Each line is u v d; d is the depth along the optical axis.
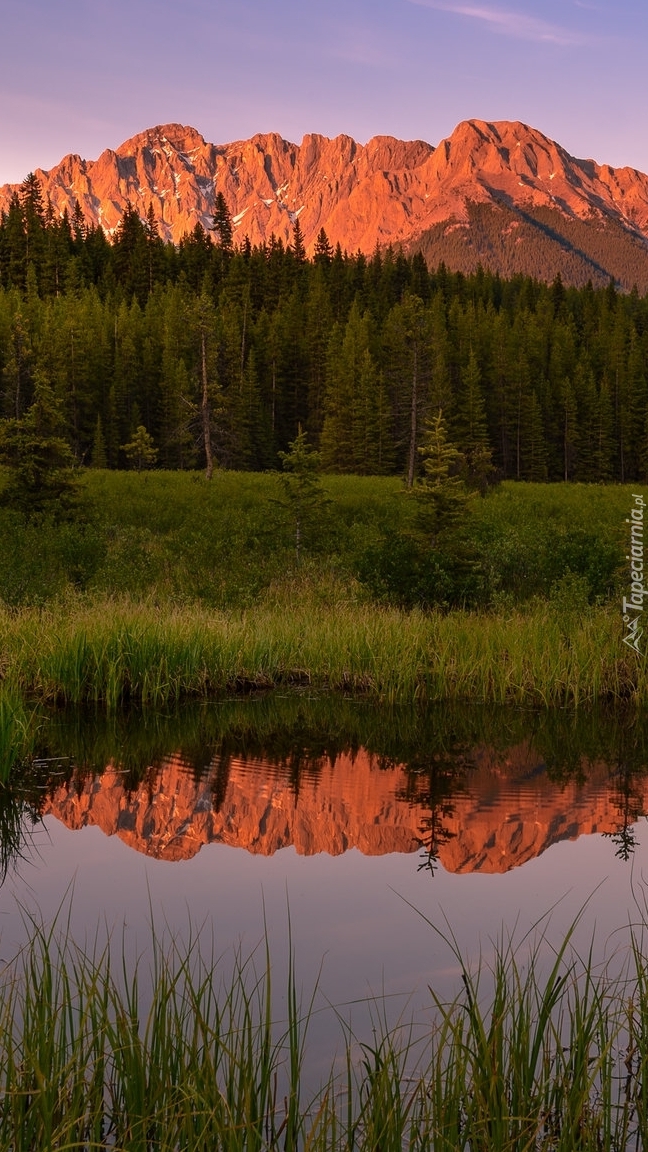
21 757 8.62
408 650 11.85
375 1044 3.81
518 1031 3.45
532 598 14.95
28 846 6.38
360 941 4.82
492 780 8.23
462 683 11.60
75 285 112.62
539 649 11.88
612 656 11.85
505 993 3.60
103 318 90.94
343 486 46.28
